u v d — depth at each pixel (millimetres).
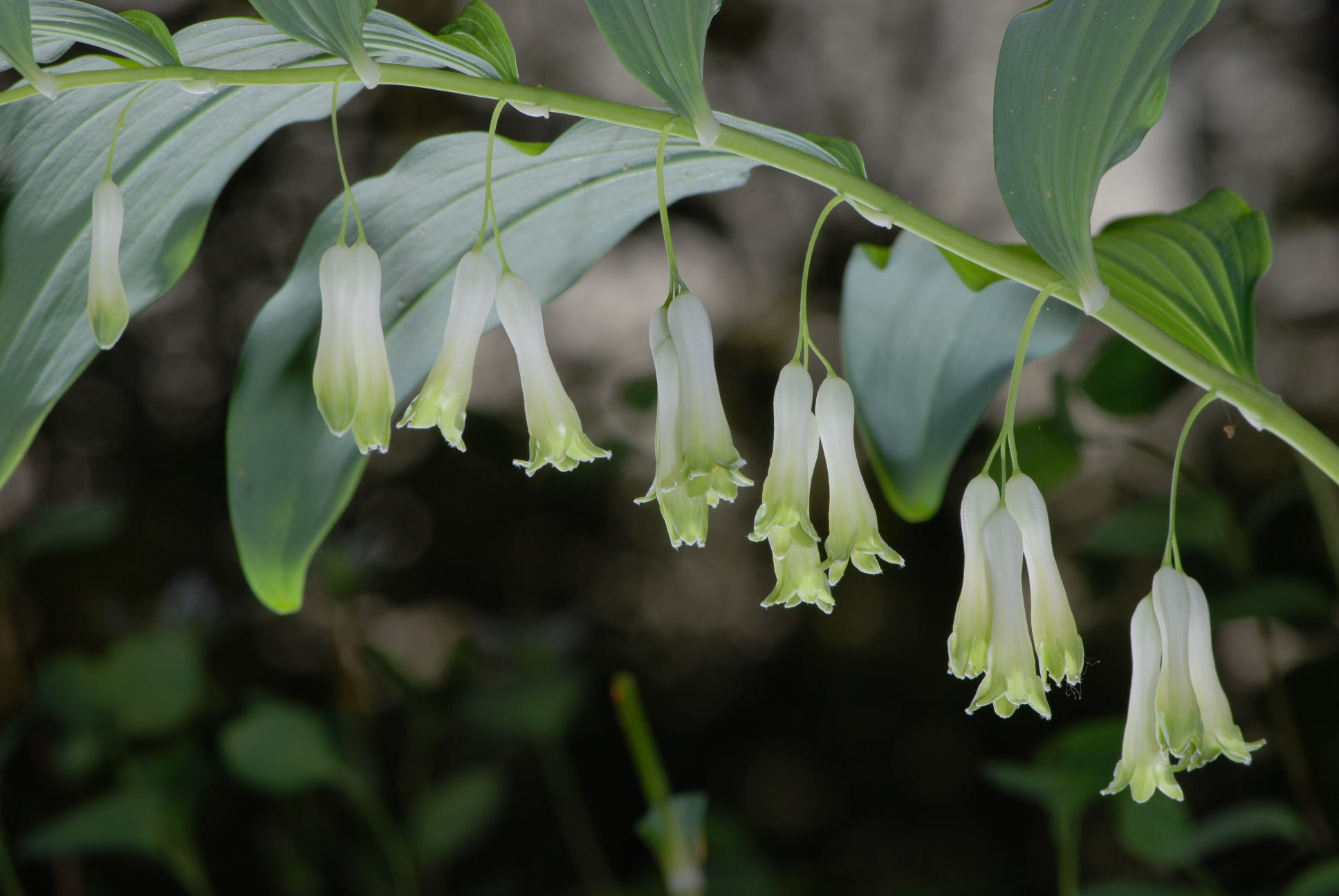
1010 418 428
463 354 435
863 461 946
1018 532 425
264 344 457
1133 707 430
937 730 886
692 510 432
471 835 629
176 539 887
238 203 943
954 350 474
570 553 939
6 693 657
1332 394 885
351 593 683
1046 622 426
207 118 449
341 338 432
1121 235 450
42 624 822
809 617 943
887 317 474
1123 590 864
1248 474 851
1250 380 436
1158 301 440
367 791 615
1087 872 804
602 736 888
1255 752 660
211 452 912
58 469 883
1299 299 922
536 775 842
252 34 440
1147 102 423
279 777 594
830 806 884
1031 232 425
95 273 433
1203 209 451
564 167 451
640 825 507
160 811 574
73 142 446
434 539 925
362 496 930
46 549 641
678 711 914
